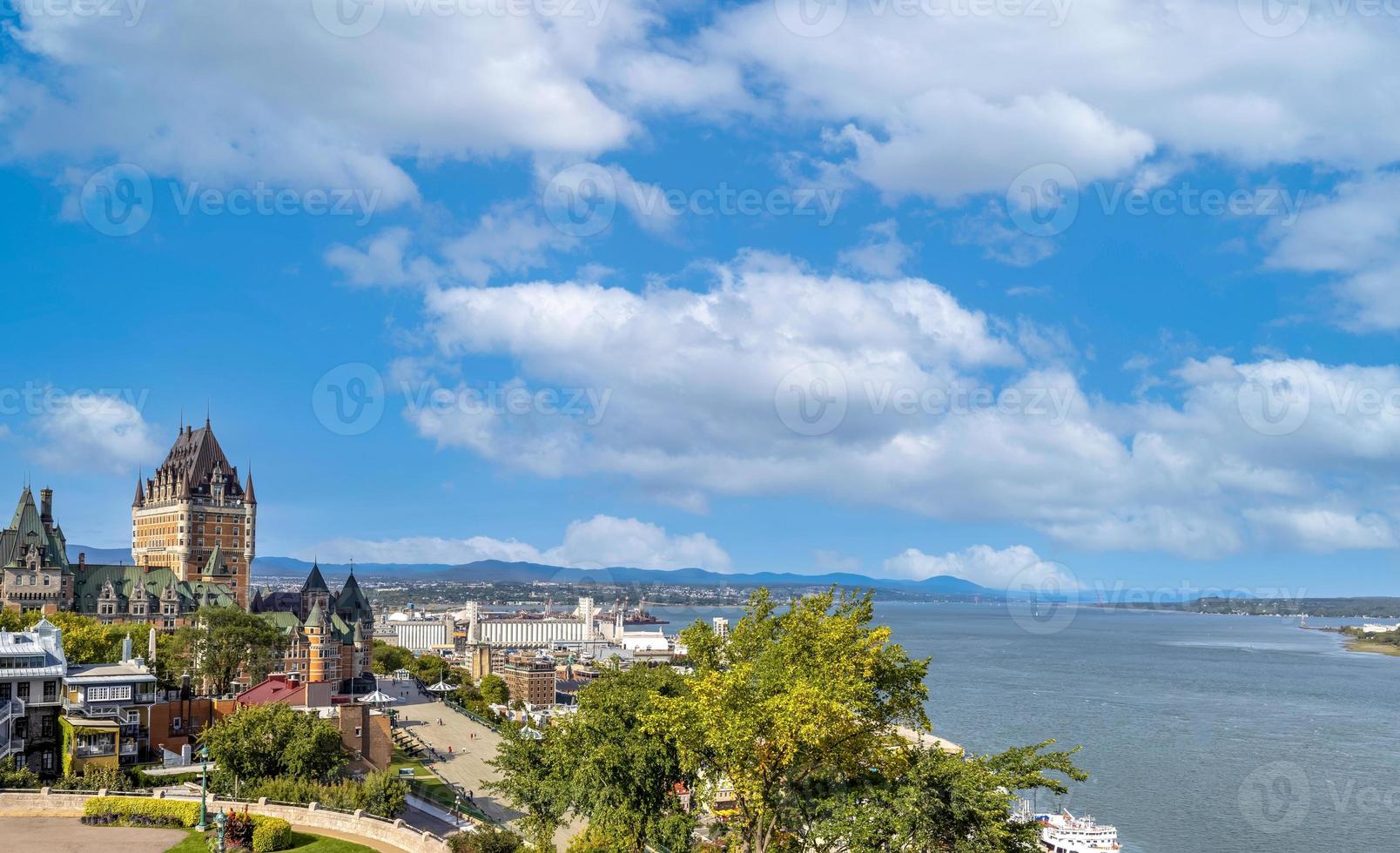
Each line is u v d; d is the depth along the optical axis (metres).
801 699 61.75
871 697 66.88
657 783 83.06
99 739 122.69
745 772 67.12
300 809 97.50
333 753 127.56
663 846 86.38
